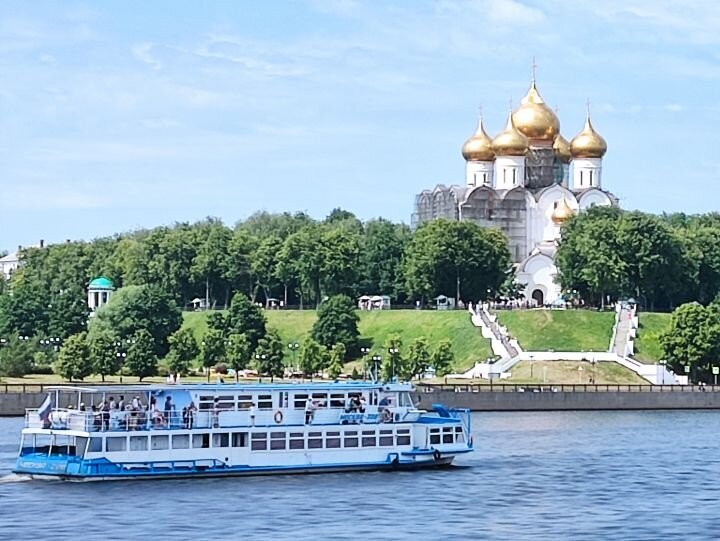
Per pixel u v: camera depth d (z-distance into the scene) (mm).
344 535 160000
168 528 163375
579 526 167000
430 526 165875
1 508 174500
